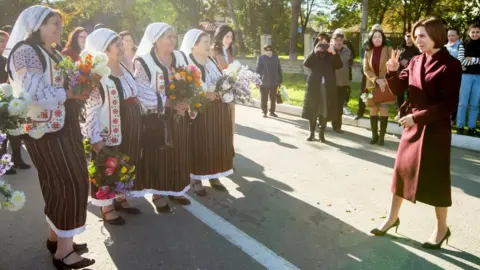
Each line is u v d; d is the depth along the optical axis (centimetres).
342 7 2944
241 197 501
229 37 533
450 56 345
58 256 338
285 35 3625
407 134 371
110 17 2755
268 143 752
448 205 360
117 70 395
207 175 499
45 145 312
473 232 406
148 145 425
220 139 499
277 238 397
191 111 453
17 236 402
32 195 507
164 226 422
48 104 294
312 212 457
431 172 354
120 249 376
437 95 347
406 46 867
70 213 324
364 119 877
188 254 367
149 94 414
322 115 737
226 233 407
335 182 551
